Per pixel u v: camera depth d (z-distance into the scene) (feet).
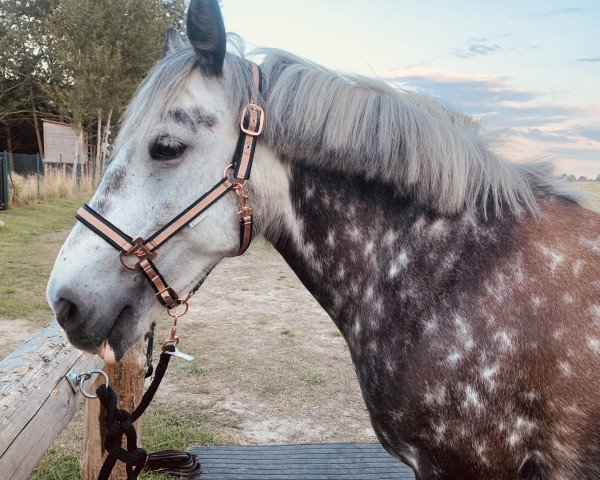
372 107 5.33
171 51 5.63
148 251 5.01
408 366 4.97
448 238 5.16
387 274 5.27
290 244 5.72
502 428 4.83
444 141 5.22
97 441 8.46
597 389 4.58
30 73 95.30
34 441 5.41
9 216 40.37
